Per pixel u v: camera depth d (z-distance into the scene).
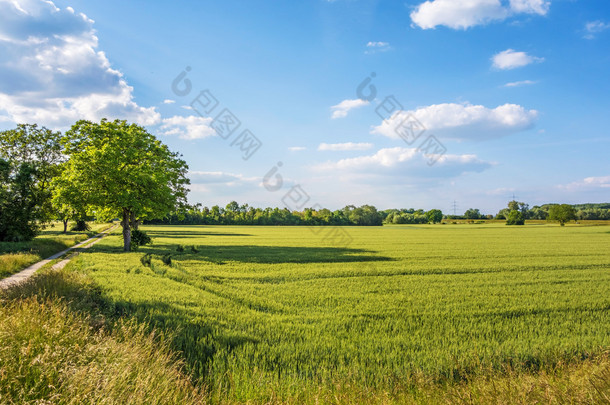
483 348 9.66
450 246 49.31
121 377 5.42
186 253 36.16
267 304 14.58
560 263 30.34
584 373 6.58
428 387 6.98
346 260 32.66
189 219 154.12
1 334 6.18
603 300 16.30
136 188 35.88
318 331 10.87
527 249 44.19
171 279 20.16
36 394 4.80
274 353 8.86
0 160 38.34
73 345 6.41
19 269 21.12
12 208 36.56
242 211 171.62
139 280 18.33
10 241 35.91
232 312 12.80
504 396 5.70
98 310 11.17
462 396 6.01
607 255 37.12
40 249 29.70
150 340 7.61
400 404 6.19
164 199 38.06
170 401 5.31
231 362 8.09
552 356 8.99
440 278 22.61
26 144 45.06
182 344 8.98
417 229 117.25
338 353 9.04
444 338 10.58
